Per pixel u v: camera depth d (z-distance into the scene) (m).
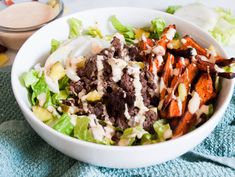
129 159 0.28
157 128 0.30
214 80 0.33
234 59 0.33
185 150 0.29
